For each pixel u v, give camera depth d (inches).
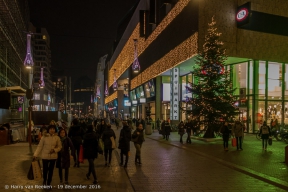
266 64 1116.5
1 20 1435.8
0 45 1443.2
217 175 393.4
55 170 417.7
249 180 365.4
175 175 390.9
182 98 1600.6
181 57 1178.6
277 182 339.9
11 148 679.7
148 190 312.3
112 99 3759.8
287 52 1104.2
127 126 459.5
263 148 671.1
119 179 358.9
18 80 2192.4
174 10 1283.2
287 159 471.5
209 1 1006.4
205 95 851.4
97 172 406.0
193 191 309.9
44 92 4190.5
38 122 1012.5
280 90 1145.4
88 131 353.1
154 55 1657.2
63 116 1557.6
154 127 1638.8
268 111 1123.9
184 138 992.9
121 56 2962.6
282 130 881.5
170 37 1342.3
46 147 305.6
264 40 1064.8
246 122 1128.8
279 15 1093.1
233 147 711.1
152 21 1630.2
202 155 575.8
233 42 1016.2
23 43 2405.3
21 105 1363.2
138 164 477.1
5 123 812.6
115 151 668.7
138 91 2129.7
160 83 1641.2
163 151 656.4
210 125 854.5
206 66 866.8
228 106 852.6
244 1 1042.1
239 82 1167.6
